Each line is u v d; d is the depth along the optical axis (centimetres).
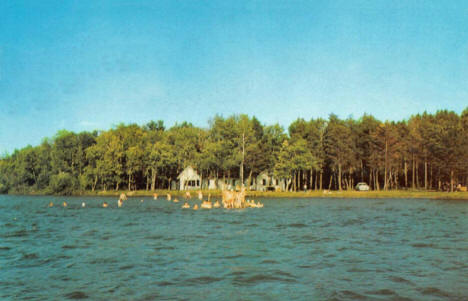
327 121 13450
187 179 13600
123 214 5825
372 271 2183
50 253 2745
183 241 3234
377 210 6347
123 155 13088
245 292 1786
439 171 11669
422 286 1877
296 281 1977
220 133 12575
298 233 3694
